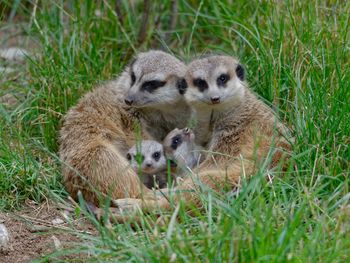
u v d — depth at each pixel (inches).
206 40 548.4
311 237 292.7
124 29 546.6
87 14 522.9
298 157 359.9
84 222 365.4
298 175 348.8
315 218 311.3
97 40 516.1
